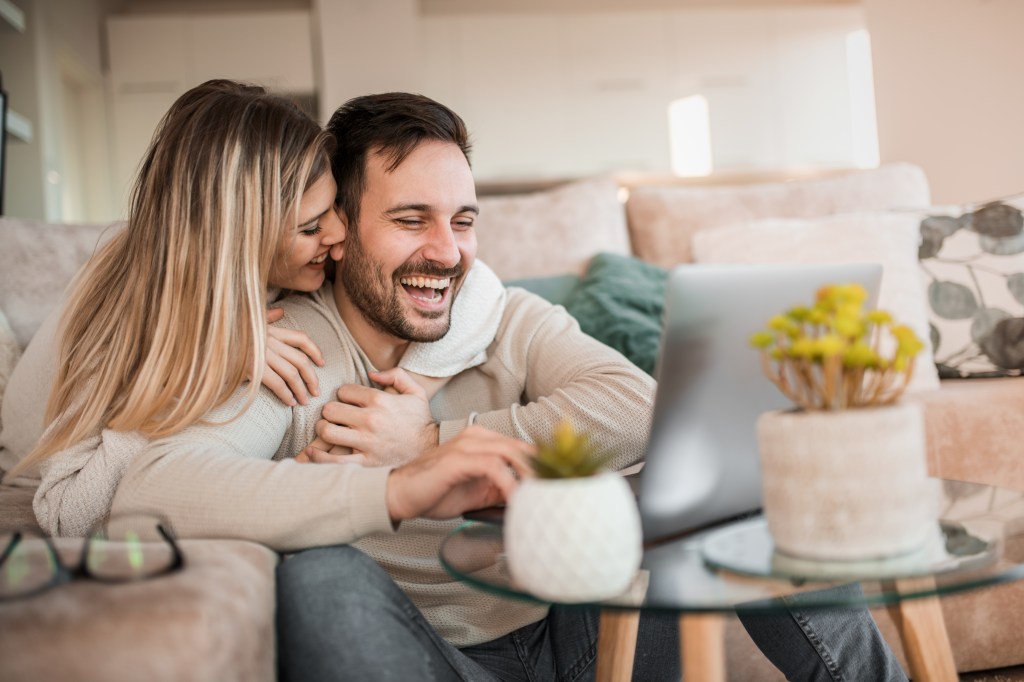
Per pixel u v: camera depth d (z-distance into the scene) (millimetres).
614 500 779
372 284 1379
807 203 2744
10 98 4945
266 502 1009
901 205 2738
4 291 2031
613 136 6531
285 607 937
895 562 829
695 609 769
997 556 852
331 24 6156
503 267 2629
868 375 1822
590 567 767
